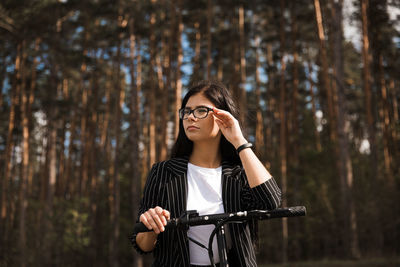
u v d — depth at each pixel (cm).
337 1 1662
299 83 2759
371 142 1784
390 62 2131
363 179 1712
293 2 2056
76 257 2086
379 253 1544
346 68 2598
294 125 2216
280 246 2000
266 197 149
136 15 2055
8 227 2133
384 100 2203
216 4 2108
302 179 1908
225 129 161
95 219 2525
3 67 2431
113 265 2141
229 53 2488
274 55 2156
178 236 153
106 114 2952
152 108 2225
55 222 1866
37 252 1806
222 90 176
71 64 2041
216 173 166
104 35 2212
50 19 1892
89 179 2786
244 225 158
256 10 2219
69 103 2033
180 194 160
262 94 2980
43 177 2688
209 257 142
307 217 1844
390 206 1599
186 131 169
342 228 1748
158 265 158
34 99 2370
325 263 1484
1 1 1717
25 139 2020
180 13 1833
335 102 1864
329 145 1909
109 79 2923
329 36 1800
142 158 2861
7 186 2231
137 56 2356
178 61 1709
